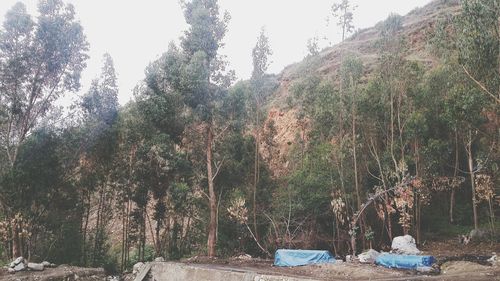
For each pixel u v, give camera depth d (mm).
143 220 30484
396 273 16812
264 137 34938
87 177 29500
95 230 33188
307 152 33031
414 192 27906
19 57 25656
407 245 23359
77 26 27141
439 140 28875
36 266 20641
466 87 25359
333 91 29938
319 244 29562
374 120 29391
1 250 26109
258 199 31328
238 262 22734
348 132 30281
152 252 32906
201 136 28984
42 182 25375
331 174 29406
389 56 28891
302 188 29391
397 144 28969
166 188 29641
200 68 26703
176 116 29078
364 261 19969
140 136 29969
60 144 27312
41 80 26797
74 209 28938
